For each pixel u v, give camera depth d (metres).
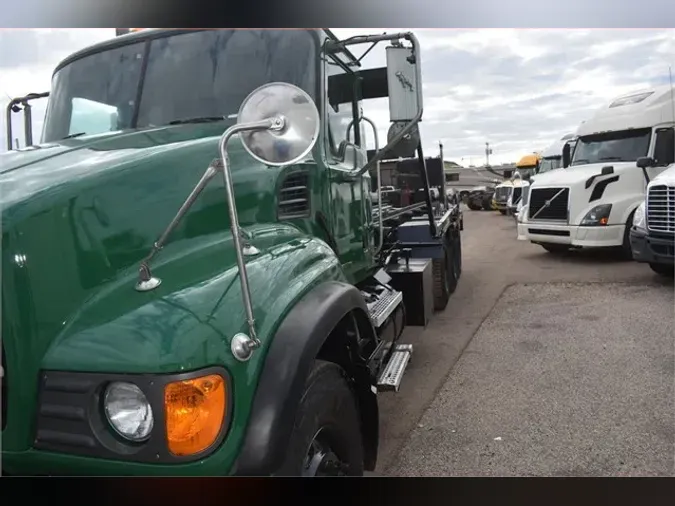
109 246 2.04
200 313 1.86
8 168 2.20
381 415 4.12
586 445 3.48
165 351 1.71
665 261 7.23
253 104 1.90
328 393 2.19
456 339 5.93
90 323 1.86
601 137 11.08
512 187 21.75
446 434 3.76
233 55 3.26
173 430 1.68
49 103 3.46
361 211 4.16
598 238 9.84
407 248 5.99
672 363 4.75
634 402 4.04
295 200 3.10
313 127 1.90
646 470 3.17
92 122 3.30
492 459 3.38
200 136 2.77
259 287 2.12
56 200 1.93
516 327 6.23
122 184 2.15
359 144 4.21
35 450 1.79
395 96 3.21
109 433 1.73
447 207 8.34
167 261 2.15
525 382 4.57
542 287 8.24
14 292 1.77
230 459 1.76
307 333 2.03
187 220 2.33
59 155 2.40
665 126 10.27
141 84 3.27
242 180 2.65
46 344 1.82
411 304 5.24
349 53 3.90
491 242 14.47
